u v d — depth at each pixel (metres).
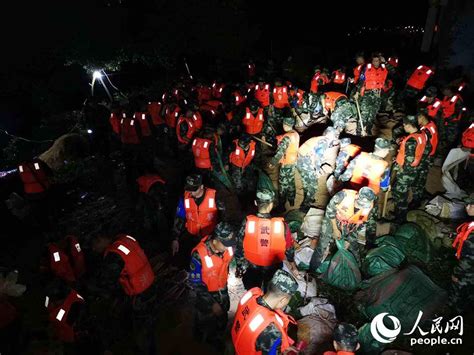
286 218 6.84
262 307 3.00
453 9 12.56
